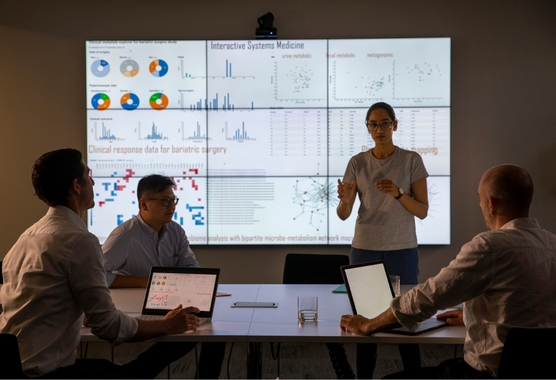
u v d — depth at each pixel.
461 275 1.39
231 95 3.91
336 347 2.69
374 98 3.87
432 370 1.66
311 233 3.92
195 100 3.91
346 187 2.74
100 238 3.92
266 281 3.96
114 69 3.90
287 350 3.55
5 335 1.21
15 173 3.95
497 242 1.37
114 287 2.33
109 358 3.41
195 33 3.93
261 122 3.91
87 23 3.92
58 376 1.41
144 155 3.92
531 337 1.23
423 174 2.74
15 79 3.94
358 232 2.80
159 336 1.54
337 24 3.91
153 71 3.90
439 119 3.85
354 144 3.89
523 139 3.88
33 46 3.93
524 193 1.44
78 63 3.94
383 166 2.76
